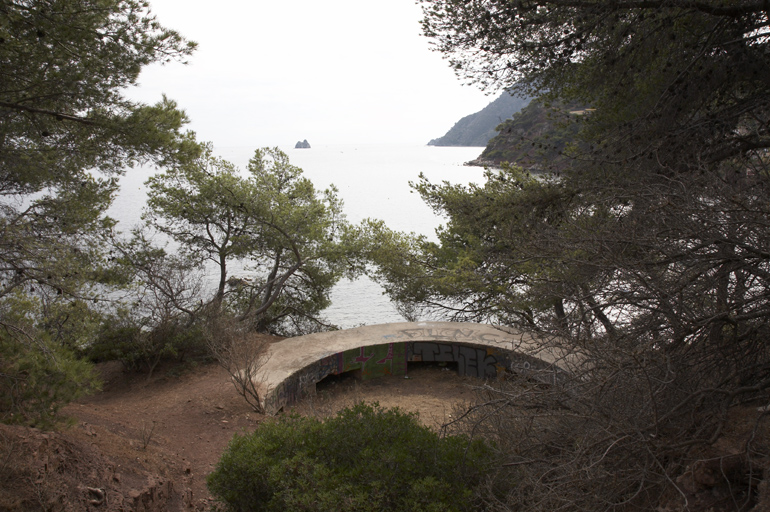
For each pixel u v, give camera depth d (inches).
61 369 221.0
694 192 207.0
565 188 365.4
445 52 343.3
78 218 396.5
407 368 533.0
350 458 210.1
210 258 664.4
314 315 819.4
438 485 185.8
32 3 247.9
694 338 187.2
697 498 166.9
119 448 253.1
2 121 278.8
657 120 305.3
